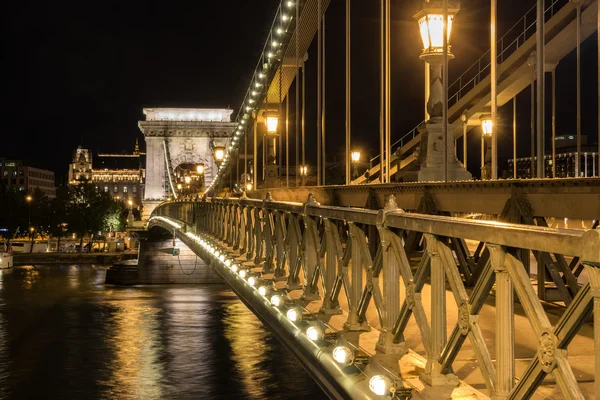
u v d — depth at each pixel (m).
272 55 38.12
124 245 145.25
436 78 12.48
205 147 139.12
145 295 65.75
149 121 137.25
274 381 33.16
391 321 5.70
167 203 54.00
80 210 137.88
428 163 12.61
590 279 3.00
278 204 10.93
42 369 35.84
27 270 95.56
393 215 5.32
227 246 18.45
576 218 7.29
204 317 51.47
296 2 32.62
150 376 34.31
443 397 4.47
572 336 3.19
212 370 35.41
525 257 5.93
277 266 11.16
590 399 4.49
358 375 5.62
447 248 4.45
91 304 59.09
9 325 48.44
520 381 3.55
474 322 4.12
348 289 6.94
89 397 31.02
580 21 20.77
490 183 8.88
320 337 6.75
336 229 7.54
